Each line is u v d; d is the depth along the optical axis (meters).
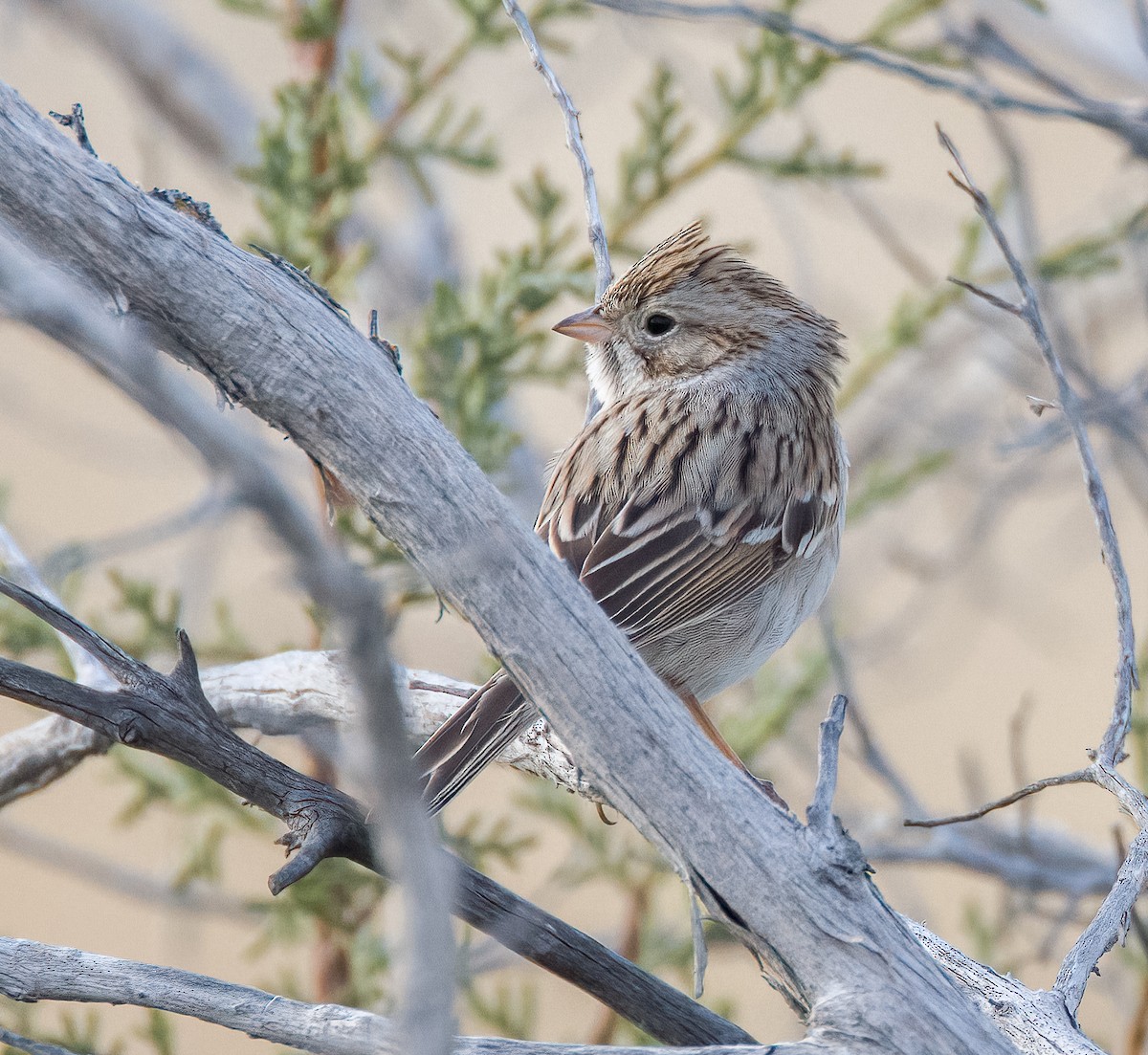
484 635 4.86
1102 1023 11.30
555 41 11.65
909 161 16.36
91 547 3.15
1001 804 6.14
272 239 11.00
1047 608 14.45
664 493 8.70
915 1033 4.57
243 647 10.34
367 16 12.80
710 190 16.27
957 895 14.20
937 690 14.92
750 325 9.68
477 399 11.05
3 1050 6.05
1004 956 10.69
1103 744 6.06
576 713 4.83
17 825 10.62
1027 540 16.31
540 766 7.94
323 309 4.98
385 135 11.48
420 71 11.49
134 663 5.28
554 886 11.09
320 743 5.20
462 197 15.48
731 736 11.50
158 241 4.83
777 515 8.92
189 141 15.33
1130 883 5.85
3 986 5.16
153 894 10.52
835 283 14.74
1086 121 9.55
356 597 3.16
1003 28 12.66
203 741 5.25
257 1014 5.05
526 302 11.16
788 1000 4.90
